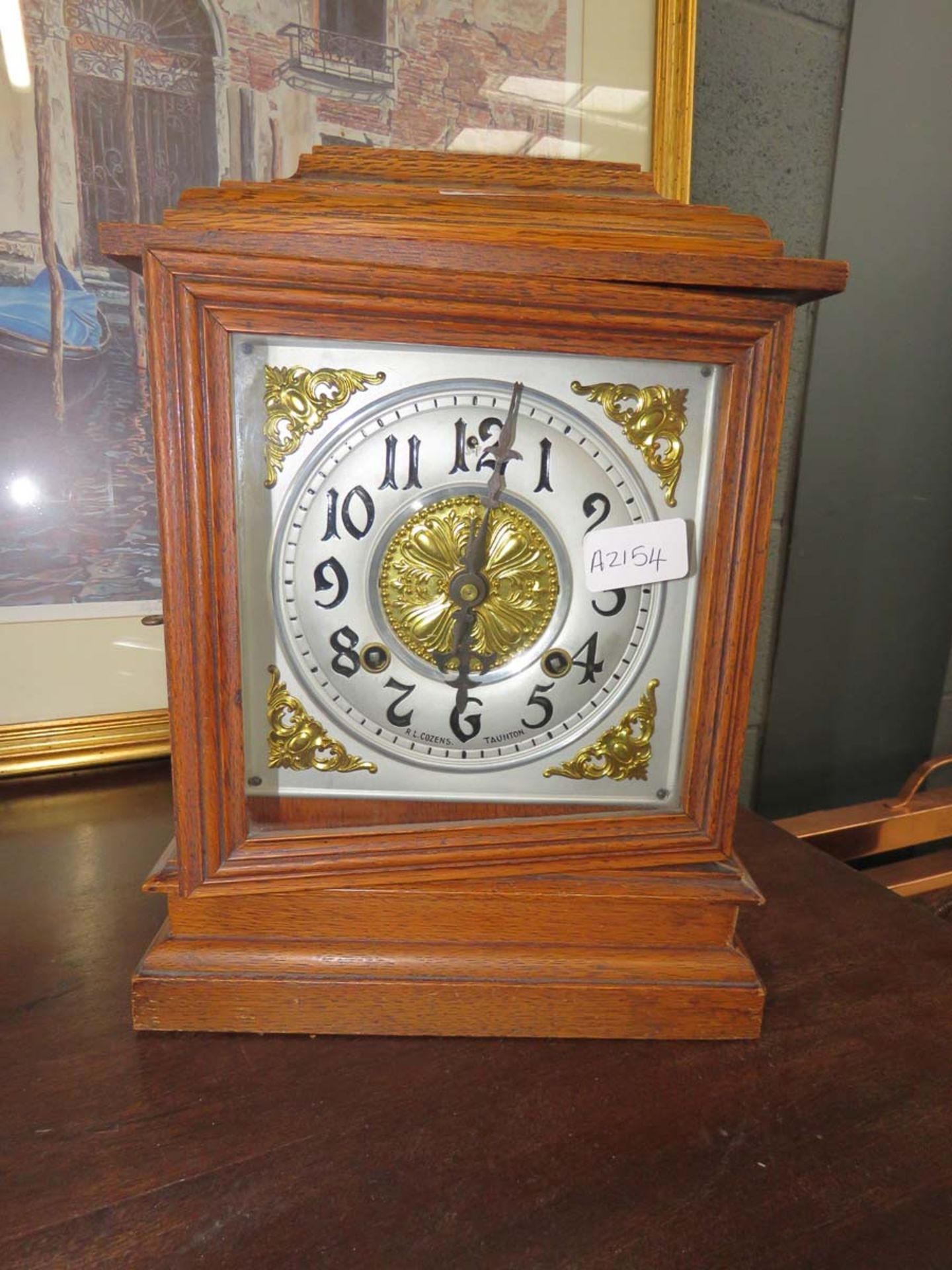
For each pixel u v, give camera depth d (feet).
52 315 1.67
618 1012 1.13
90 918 1.33
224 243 0.94
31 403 1.69
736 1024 1.13
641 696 1.17
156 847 1.55
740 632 1.11
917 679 2.61
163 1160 0.92
